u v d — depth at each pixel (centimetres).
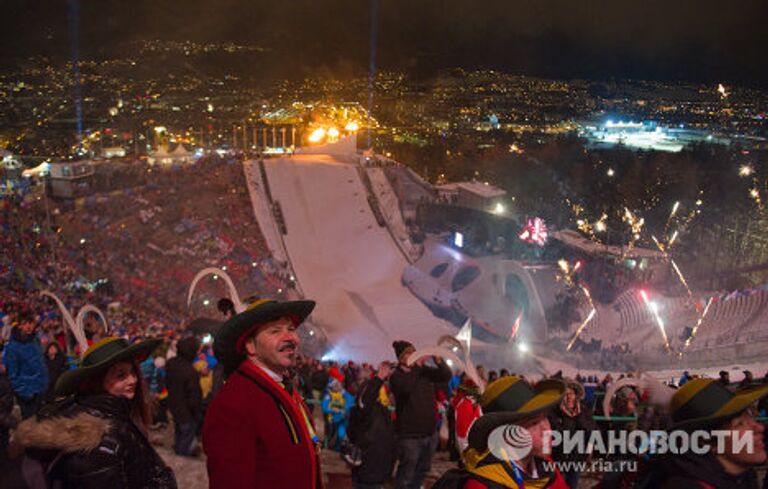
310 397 1650
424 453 918
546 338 4872
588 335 4912
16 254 4788
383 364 870
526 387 416
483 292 5781
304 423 454
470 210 8150
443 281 6356
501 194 8650
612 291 5628
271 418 434
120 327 3052
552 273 5528
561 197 10719
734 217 8744
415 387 875
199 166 9200
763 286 5550
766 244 8050
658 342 4516
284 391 454
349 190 8994
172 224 7375
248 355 461
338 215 8469
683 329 4731
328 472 1126
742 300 5003
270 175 9138
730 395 387
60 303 1009
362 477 857
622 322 5088
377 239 8056
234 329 445
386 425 859
